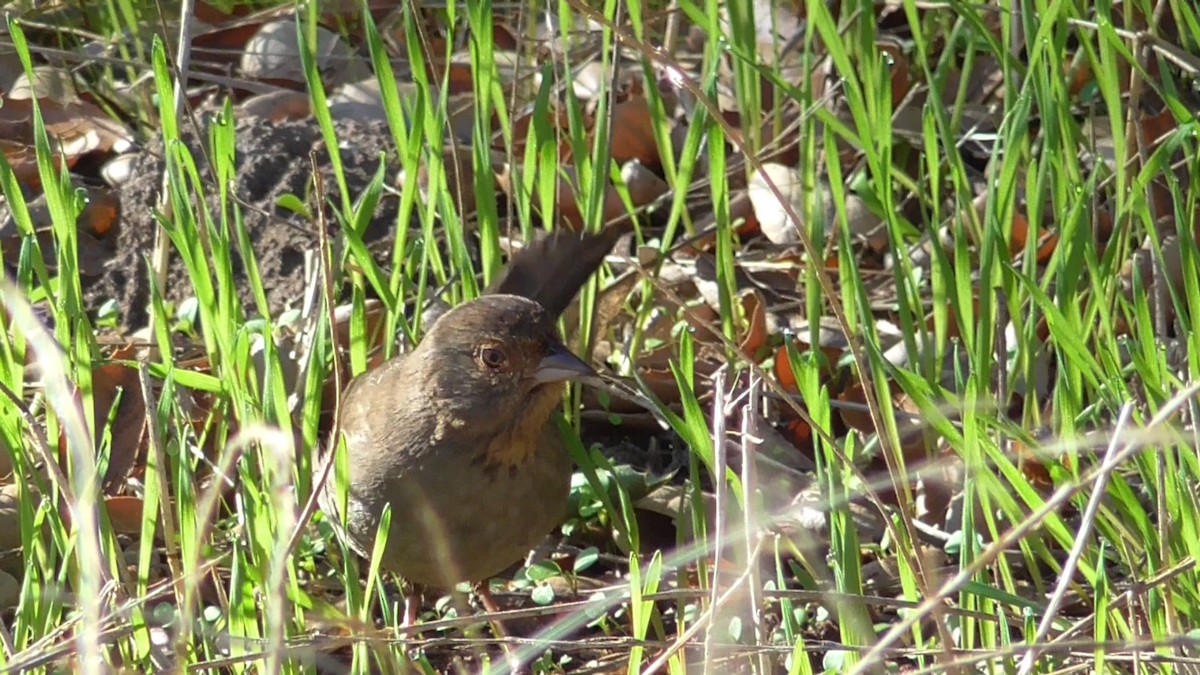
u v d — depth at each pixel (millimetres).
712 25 8219
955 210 9031
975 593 6426
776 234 10328
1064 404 7129
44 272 7418
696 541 7141
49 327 9289
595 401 9484
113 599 6695
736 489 6891
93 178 10906
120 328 9961
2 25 11609
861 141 8180
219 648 6934
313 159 6418
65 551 6711
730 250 8734
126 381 8680
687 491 8578
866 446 8570
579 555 8531
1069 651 6398
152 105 11227
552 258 8594
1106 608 6160
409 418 7641
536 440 7801
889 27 11516
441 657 8055
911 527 6250
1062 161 8102
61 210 7160
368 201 8219
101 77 11625
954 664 5676
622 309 9953
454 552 7789
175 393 7504
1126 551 6879
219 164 7605
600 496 8078
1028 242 8039
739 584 5961
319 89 8094
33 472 7164
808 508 7688
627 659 7172
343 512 7043
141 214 10188
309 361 7391
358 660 6559
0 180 7516
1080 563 6727
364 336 8523
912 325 8070
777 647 6117
